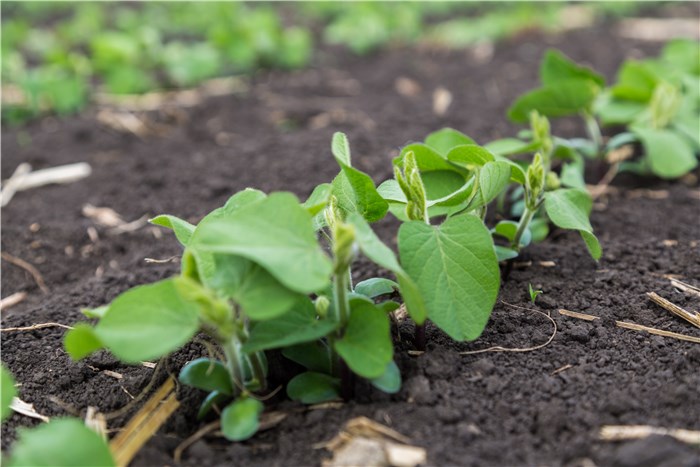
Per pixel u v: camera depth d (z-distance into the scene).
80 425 0.57
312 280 0.56
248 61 1.52
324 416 0.61
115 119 1.21
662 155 0.85
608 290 0.71
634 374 0.64
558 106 0.88
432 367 0.64
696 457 0.58
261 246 0.57
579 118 1.13
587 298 0.70
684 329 0.67
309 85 1.43
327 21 2.11
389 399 0.62
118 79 1.36
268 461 0.60
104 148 1.12
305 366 0.64
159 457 0.60
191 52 1.45
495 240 0.77
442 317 0.61
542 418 0.61
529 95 0.88
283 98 1.35
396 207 0.67
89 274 0.82
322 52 1.75
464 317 0.61
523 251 0.76
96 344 0.58
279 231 0.58
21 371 0.68
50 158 1.09
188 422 0.62
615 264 0.75
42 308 0.75
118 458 0.60
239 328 0.60
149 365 0.67
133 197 0.94
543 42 1.73
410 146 0.67
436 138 0.72
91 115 1.26
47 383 0.67
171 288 0.58
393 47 1.79
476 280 0.62
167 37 1.90
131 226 0.87
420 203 0.63
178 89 1.42
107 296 0.76
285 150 1.03
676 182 0.89
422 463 0.58
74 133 1.17
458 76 1.47
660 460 0.58
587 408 0.62
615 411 0.61
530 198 0.70
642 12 2.10
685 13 2.06
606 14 2.08
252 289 0.58
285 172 0.96
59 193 0.97
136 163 1.03
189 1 2.22
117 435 0.62
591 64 1.51
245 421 0.59
